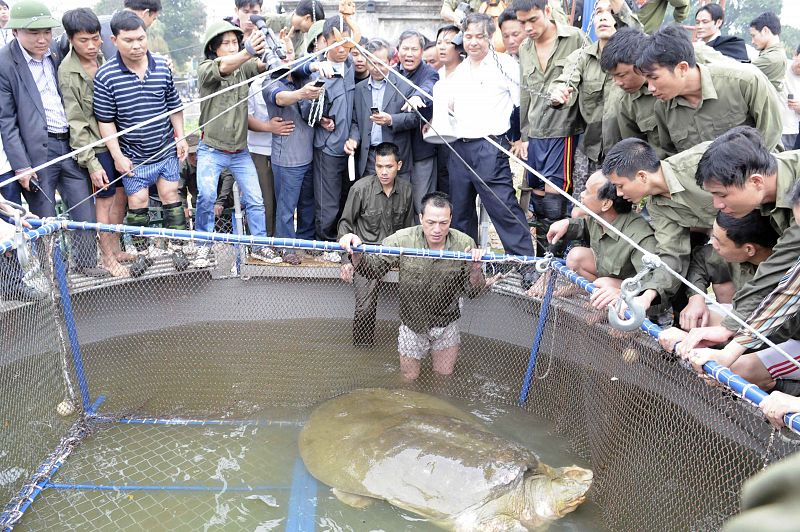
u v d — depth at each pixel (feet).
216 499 9.69
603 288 9.86
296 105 16.48
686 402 8.50
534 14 14.48
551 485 9.21
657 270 10.21
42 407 11.22
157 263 13.52
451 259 12.35
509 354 13.04
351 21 13.04
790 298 7.75
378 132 16.92
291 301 14.23
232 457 10.77
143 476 10.27
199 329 14.07
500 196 15.70
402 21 30.22
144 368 13.32
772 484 1.38
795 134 18.89
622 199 11.30
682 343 8.02
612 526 9.05
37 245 10.96
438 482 9.16
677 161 10.07
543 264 11.88
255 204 17.48
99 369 12.95
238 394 12.64
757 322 7.97
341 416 11.30
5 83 14.46
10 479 9.98
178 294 13.87
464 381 13.50
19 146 14.67
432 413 11.10
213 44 16.57
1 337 10.17
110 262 12.91
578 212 12.41
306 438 10.93
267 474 10.30
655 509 8.78
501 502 8.88
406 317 13.20
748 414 7.31
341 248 11.65
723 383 7.17
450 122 15.42
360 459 9.89
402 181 15.98
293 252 15.51
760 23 18.42
